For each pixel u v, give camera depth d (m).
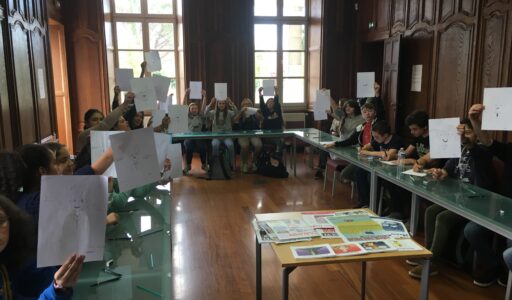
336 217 2.26
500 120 2.39
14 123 3.88
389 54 6.19
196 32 6.98
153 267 1.74
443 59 5.17
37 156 1.67
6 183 1.58
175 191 5.07
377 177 3.44
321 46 7.17
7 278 1.17
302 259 1.78
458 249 2.95
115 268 1.73
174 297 2.61
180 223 3.96
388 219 2.22
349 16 7.20
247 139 6.04
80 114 6.68
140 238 2.03
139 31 7.17
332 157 5.11
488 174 2.84
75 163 2.78
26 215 1.24
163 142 2.44
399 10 6.00
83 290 1.55
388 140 3.96
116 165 1.65
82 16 6.48
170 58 7.36
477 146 2.81
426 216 3.04
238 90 7.29
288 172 6.06
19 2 4.10
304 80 7.71
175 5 7.20
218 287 2.74
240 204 4.55
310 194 4.93
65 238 1.16
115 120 3.00
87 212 1.18
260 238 1.99
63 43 6.42
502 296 2.61
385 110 6.36
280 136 5.60
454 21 4.94
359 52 7.16
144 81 3.06
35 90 4.51
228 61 7.18
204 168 6.13
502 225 2.09
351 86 7.37
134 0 7.08
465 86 4.81
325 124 7.39
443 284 2.78
